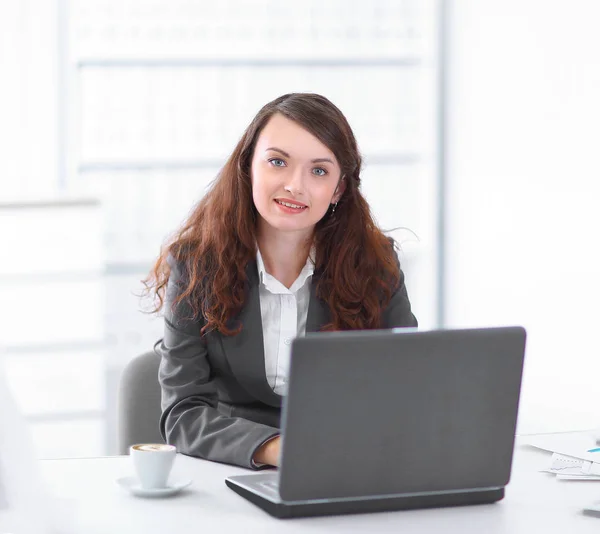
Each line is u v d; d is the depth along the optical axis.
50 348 4.05
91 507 1.45
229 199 2.03
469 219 4.51
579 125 3.79
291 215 1.93
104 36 4.22
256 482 1.54
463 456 1.46
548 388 3.92
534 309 4.05
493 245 4.34
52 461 1.74
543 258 4.00
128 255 4.34
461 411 1.44
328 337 1.34
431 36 4.63
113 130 4.28
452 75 4.60
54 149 4.15
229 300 1.97
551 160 3.96
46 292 4.02
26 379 4.03
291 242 2.08
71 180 4.23
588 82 3.74
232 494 1.54
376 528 1.38
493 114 4.32
